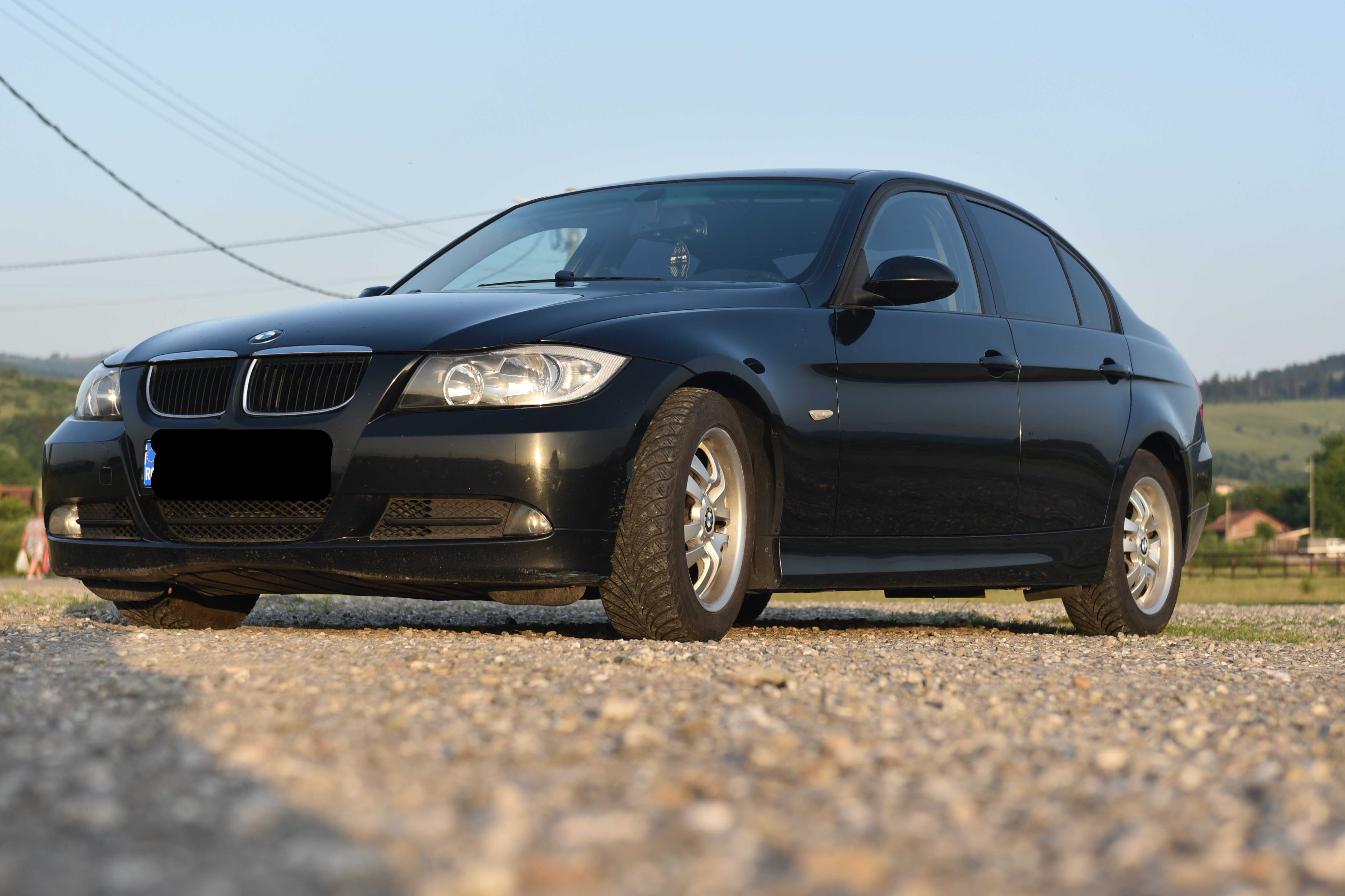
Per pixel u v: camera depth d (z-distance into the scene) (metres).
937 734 4.53
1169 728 4.88
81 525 8.30
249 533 7.57
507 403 7.05
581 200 10.28
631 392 7.18
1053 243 10.96
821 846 2.93
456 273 9.88
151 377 7.98
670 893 2.52
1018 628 12.34
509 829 2.93
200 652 6.69
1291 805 3.45
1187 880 2.69
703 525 7.64
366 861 2.66
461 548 7.05
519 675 5.70
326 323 7.70
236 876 2.56
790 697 5.23
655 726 4.48
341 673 5.74
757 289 8.32
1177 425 11.21
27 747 3.92
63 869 2.62
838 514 8.23
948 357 8.91
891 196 9.48
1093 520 10.15
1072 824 3.21
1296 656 8.87
